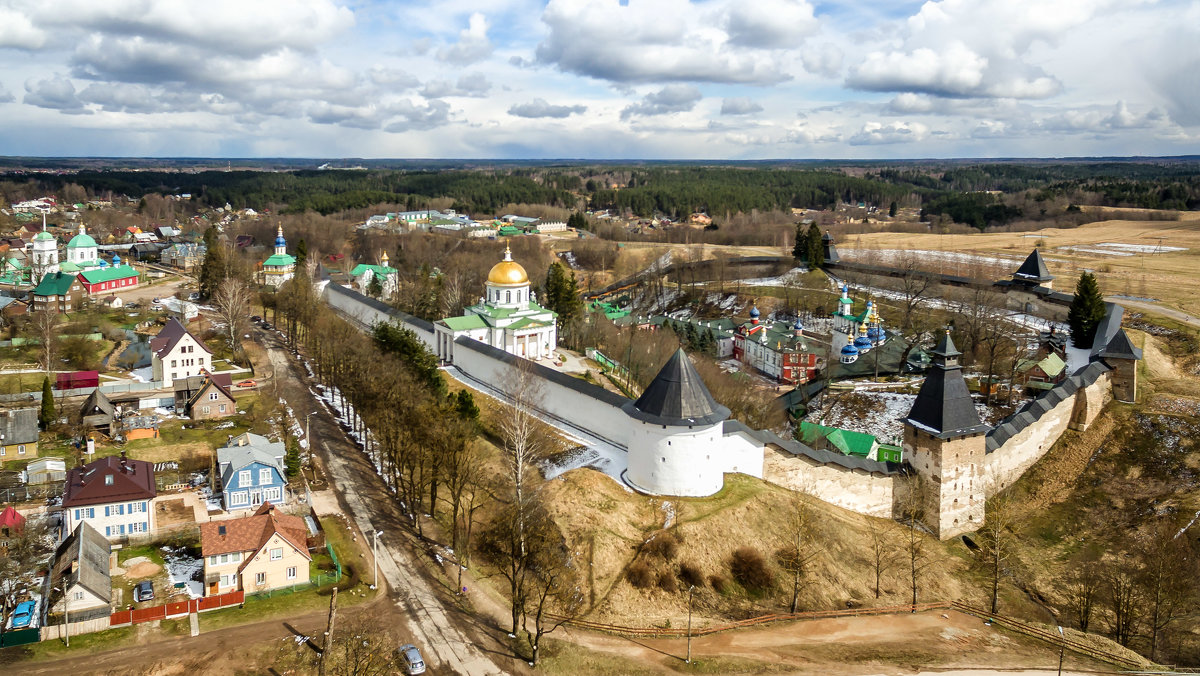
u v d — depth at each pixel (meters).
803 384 148.00
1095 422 111.38
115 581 74.56
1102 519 95.75
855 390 136.62
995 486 101.88
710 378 125.69
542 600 66.81
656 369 132.75
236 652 64.50
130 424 109.12
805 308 194.50
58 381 117.06
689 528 80.75
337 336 137.00
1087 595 79.81
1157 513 92.31
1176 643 74.94
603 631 70.19
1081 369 117.62
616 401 103.19
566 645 67.75
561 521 81.88
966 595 82.81
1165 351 135.62
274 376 131.12
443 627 69.44
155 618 69.00
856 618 75.19
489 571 79.31
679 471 86.75
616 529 81.12
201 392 114.12
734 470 92.94
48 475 92.06
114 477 81.69
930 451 95.88
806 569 80.56
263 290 195.38
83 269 187.75
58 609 68.25
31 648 64.19
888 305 183.25
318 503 91.00
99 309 167.38
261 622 68.81
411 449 89.31
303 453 103.75
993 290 169.88
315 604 72.06
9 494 88.81
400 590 74.94
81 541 73.56
